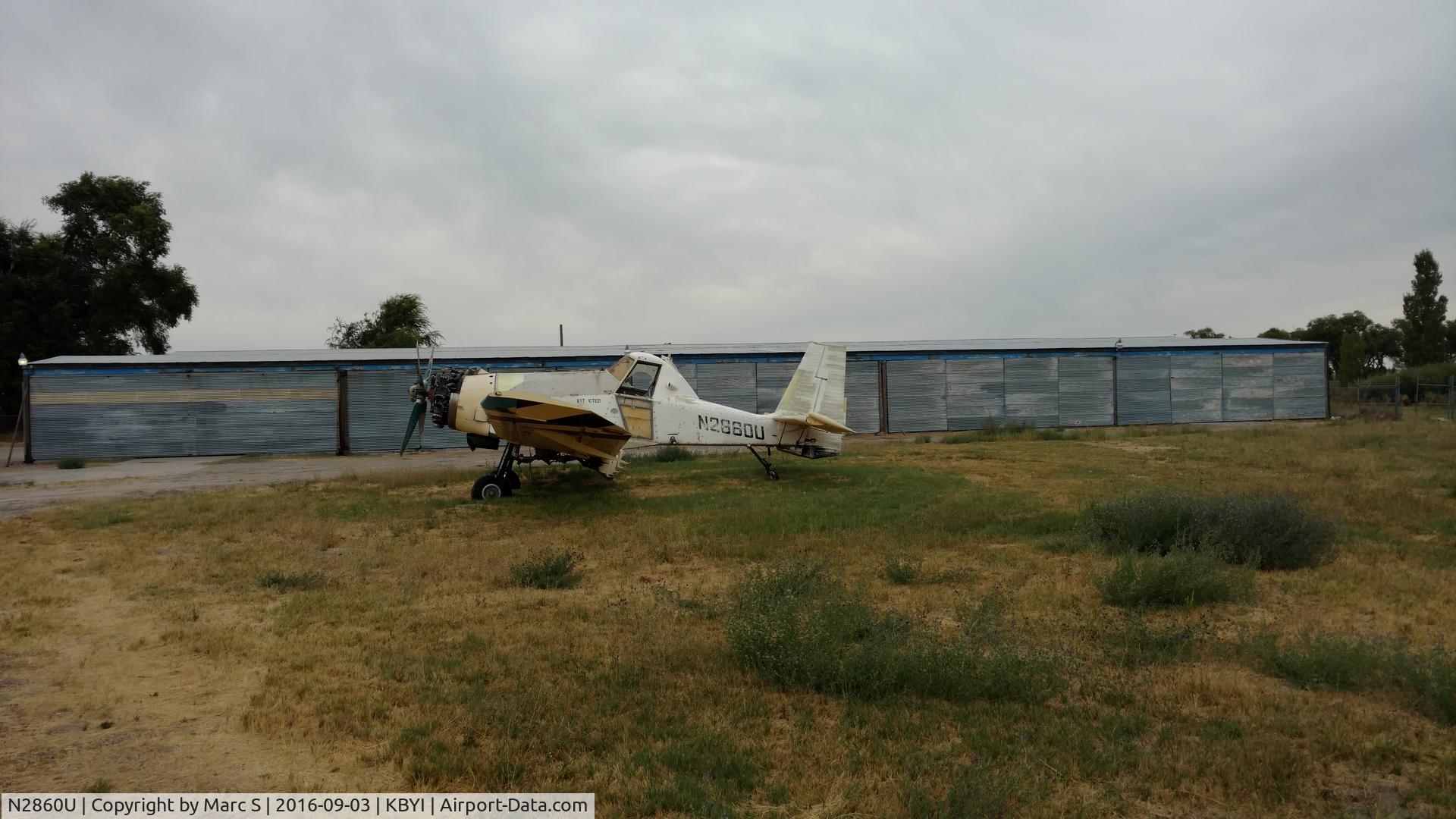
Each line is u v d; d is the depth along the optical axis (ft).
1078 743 14.03
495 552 30.01
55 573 27.22
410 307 162.81
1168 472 49.98
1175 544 27.40
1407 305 182.70
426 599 24.02
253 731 14.49
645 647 19.06
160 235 140.46
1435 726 14.75
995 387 96.94
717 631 20.71
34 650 19.01
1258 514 28.37
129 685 16.80
